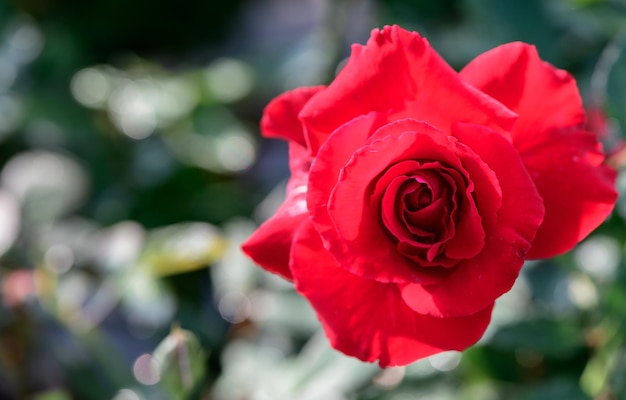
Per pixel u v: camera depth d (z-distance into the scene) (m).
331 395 0.59
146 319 0.70
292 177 0.52
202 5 1.02
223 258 0.71
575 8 0.64
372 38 0.48
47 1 0.98
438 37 0.74
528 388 0.61
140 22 1.01
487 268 0.47
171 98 0.87
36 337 0.68
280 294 0.66
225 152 0.83
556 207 0.50
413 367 0.63
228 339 0.74
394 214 0.48
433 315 0.48
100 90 0.89
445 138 0.47
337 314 0.49
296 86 0.87
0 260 0.71
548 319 0.59
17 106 0.88
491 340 0.59
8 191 0.83
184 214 0.84
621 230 0.61
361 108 0.49
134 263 0.70
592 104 0.63
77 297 0.70
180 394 0.57
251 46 1.02
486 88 0.50
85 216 0.84
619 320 0.58
